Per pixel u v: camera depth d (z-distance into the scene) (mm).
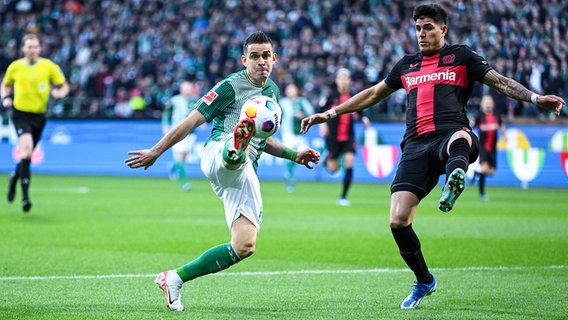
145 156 12375
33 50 28281
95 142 55656
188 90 45000
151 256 19969
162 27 63781
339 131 35812
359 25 59125
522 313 13078
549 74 51969
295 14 62031
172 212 31016
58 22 67250
